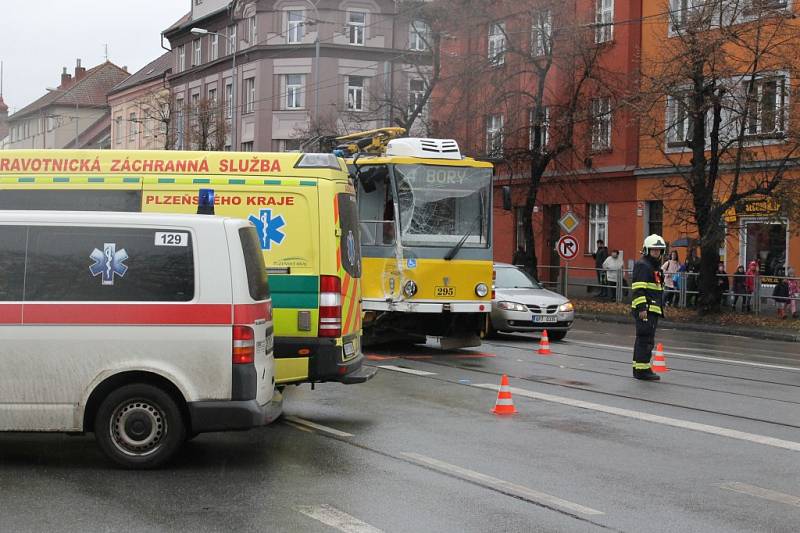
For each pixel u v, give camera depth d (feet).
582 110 110.83
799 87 86.99
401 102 140.36
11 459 27.14
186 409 26.05
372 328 56.18
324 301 32.58
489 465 27.12
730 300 94.07
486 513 22.06
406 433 31.76
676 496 24.03
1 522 20.76
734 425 34.12
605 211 126.21
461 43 131.85
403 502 22.91
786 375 49.52
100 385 25.63
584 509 22.59
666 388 43.32
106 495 23.20
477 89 114.11
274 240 32.86
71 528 20.35
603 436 31.76
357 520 21.25
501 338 68.95
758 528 21.30
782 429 33.47
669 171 112.98
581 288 114.11
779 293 89.45
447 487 24.48
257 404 25.90
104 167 33.42
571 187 120.88
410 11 122.01
